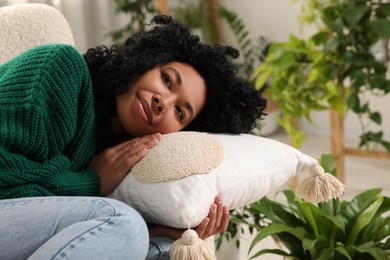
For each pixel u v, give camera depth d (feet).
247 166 3.63
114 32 10.52
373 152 8.58
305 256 4.51
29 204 3.18
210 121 4.35
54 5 9.91
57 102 3.62
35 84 3.58
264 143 3.93
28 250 3.01
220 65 4.30
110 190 3.71
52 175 3.51
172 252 3.09
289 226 4.57
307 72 8.12
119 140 4.36
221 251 5.41
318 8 8.22
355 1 7.64
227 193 3.50
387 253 4.33
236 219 4.78
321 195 3.75
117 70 4.09
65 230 2.93
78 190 3.60
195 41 4.34
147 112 3.93
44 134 3.54
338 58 7.90
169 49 4.24
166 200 3.30
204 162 3.47
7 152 3.37
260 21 12.29
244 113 4.47
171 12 12.24
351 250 4.32
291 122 8.60
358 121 11.03
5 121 3.46
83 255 2.81
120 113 4.04
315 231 4.45
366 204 4.67
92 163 3.84
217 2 12.69
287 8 11.70
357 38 7.72
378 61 7.73
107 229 2.92
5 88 3.62
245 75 12.00
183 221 3.23
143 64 4.01
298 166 3.92
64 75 3.67
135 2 10.44
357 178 9.11
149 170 3.47
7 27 4.73
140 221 3.08
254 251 6.74
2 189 3.36
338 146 8.63
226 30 12.92
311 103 8.16
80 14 10.38
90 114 3.86
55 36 4.81
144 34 4.38
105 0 10.99
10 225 3.04
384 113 10.57
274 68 8.11
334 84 7.85
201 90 4.21
